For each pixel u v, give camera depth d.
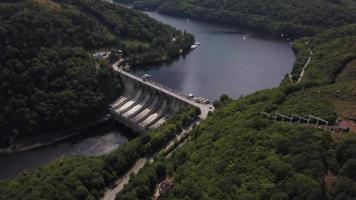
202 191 193.12
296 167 185.12
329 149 190.88
